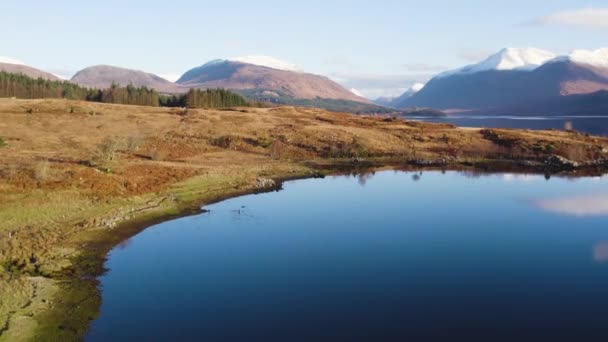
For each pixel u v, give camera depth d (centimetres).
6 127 7831
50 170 4709
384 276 2769
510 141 8719
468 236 3609
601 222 4006
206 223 3934
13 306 2236
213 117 10362
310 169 6706
